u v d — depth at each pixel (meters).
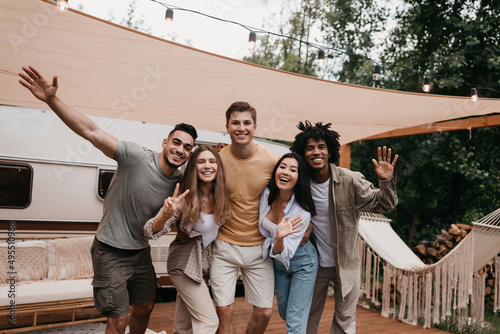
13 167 4.26
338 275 2.82
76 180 4.60
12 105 4.05
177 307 2.85
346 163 6.22
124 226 2.59
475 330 4.57
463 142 7.74
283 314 2.96
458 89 7.99
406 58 8.53
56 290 3.69
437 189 8.00
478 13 7.74
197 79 3.37
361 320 4.89
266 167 2.71
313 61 10.86
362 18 9.43
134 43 2.77
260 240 2.76
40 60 3.00
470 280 4.42
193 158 2.55
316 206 2.84
